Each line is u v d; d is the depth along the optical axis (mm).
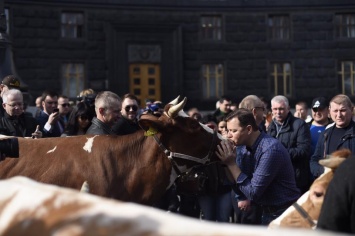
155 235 1182
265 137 5164
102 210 1297
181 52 30641
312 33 31734
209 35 31328
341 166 2740
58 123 8641
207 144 5004
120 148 4961
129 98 7109
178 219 1248
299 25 31688
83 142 4973
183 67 30844
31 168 4805
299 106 11875
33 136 6242
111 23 29844
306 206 3105
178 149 4953
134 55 30219
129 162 4945
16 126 7094
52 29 28906
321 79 31797
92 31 29641
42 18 28672
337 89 31812
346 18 31953
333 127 7082
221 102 12758
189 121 4977
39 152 4898
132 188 4906
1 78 12641
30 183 1577
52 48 28859
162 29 30531
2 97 7551
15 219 1372
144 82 30453
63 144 4957
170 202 8539
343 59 31859
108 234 1212
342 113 6891
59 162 4836
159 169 4953
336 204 2676
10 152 4184
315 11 31750
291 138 7703
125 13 30094
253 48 31516
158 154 4965
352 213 2662
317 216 3059
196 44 31000
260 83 31547
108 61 29750
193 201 8766
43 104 10141
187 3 30766
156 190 4984
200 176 5094
